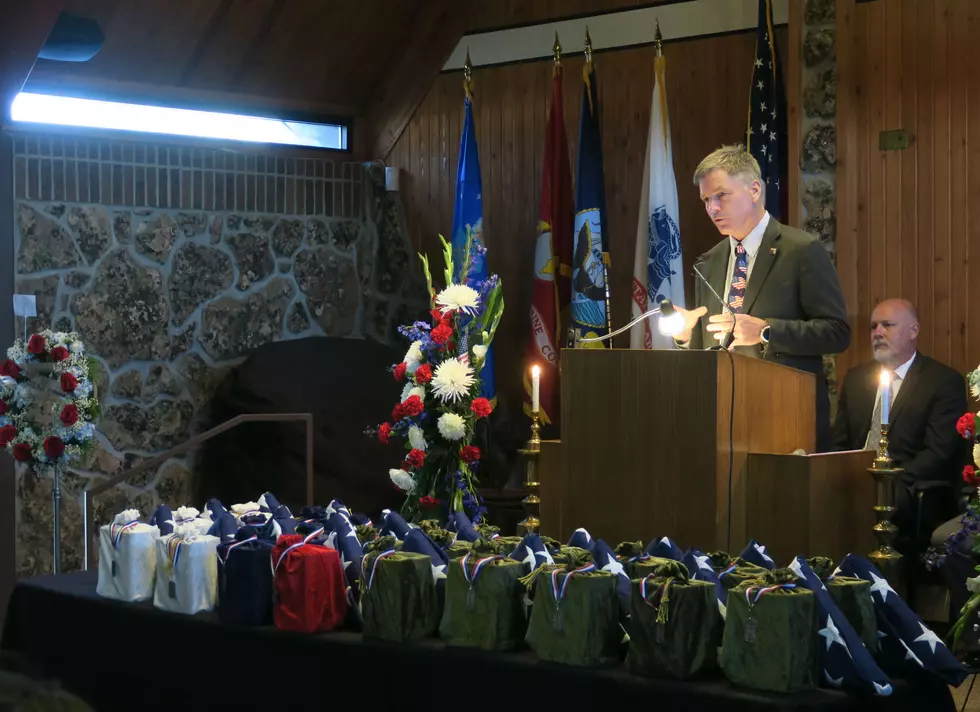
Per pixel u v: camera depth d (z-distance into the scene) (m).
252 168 6.82
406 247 7.31
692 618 2.31
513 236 6.86
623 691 2.34
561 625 2.43
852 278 5.53
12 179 5.98
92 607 3.24
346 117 7.39
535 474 3.41
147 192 6.41
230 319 6.71
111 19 6.07
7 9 4.85
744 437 3.05
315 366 6.47
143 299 6.38
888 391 3.33
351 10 6.78
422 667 2.59
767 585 2.27
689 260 6.24
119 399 6.30
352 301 7.26
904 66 5.42
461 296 3.72
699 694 2.26
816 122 5.57
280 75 6.94
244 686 2.86
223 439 6.40
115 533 3.23
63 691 1.23
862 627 2.39
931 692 2.44
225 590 2.90
